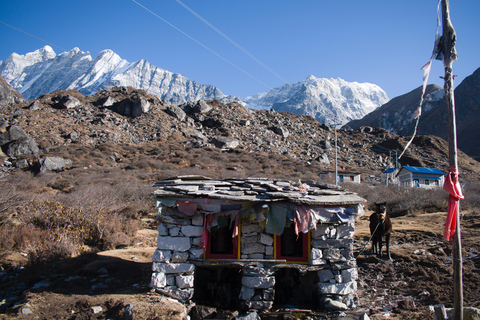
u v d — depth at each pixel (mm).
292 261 9836
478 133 153875
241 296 9625
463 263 11297
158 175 41094
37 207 16281
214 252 10102
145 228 18219
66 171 43312
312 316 9188
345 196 10219
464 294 9531
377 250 13570
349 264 9688
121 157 54688
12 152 48625
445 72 7129
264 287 9562
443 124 185500
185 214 9828
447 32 7074
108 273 10984
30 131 60250
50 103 78062
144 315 8148
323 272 9750
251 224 10008
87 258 12102
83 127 68125
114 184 32750
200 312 9438
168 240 9828
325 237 9773
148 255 13250
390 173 56188
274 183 11227
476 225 16062
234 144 69062
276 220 9758
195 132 74625
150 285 9656
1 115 65250
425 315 8633
